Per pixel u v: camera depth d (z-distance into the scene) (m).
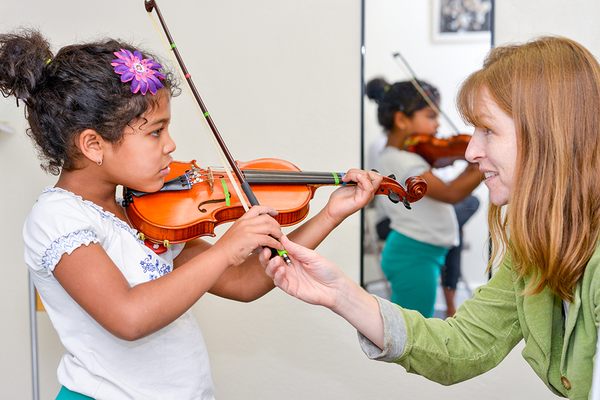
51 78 1.16
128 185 1.21
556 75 1.04
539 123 1.04
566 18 2.05
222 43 2.15
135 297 1.07
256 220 1.11
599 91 1.03
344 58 2.12
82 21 2.14
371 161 2.12
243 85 2.15
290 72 2.14
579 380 1.07
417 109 2.08
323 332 2.19
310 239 1.33
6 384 2.18
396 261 2.13
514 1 2.06
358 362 2.19
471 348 1.26
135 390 1.22
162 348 1.26
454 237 2.11
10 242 2.14
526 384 2.14
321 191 2.15
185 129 2.15
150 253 1.25
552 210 1.03
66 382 1.24
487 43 2.06
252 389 2.22
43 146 1.20
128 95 1.14
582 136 1.02
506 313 1.28
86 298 1.09
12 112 2.11
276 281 1.11
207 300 2.21
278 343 2.21
